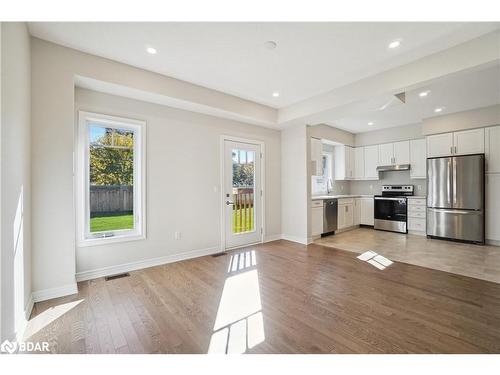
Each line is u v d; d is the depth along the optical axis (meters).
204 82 3.30
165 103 3.35
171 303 2.24
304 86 3.44
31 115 2.22
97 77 2.59
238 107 3.86
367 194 6.53
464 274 2.92
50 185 2.31
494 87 3.38
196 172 3.77
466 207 4.36
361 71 2.99
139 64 2.79
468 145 4.41
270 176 4.84
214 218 3.98
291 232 4.86
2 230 1.43
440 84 3.29
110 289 2.54
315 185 6.09
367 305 2.18
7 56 1.57
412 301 2.25
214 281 2.76
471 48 2.34
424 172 5.27
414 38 2.32
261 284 2.67
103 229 3.04
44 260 2.29
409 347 1.60
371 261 3.47
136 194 3.28
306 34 2.25
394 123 5.35
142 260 3.23
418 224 5.17
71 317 2.00
